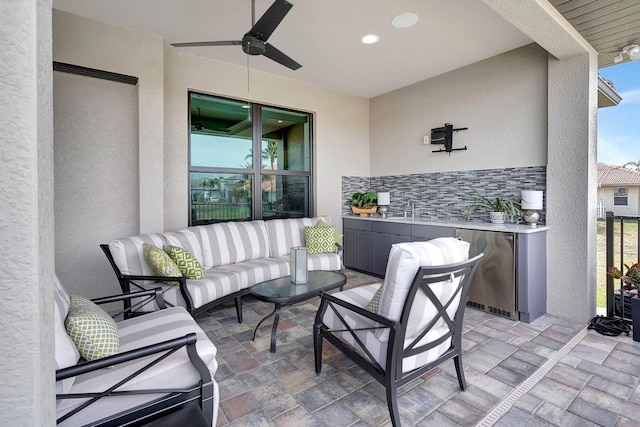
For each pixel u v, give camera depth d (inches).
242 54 141.2
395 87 184.2
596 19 94.3
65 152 113.2
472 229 126.9
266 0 99.7
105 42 114.4
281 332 106.0
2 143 20.8
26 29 20.9
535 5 82.5
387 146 194.5
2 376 21.7
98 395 46.1
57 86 111.3
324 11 105.0
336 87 184.5
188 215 144.9
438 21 111.4
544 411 66.8
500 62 138.9
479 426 62.5
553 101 118.5
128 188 124.2
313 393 73.1
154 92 123.7
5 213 21.1
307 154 185.9
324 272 122.7
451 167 159.8
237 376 80.1
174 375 53.5
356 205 189.3
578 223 113.3
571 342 98.0
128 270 99.7
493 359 88.1
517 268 114.1
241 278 118.3
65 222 113.8
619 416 65.3
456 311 70.7
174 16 109.8
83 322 52.3
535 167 128.5
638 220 111.7
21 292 21.7
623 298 112.4
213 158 154.2
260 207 168.4
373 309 68.1
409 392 73.4
